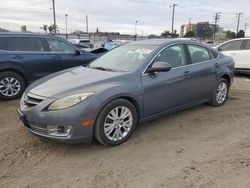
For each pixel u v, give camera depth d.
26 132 4.61
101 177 3.30
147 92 4.37
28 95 4.04
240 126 4.95
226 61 6.12
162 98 4.64
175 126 4.90
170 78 4.71
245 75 11.38
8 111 5.84
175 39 5.29
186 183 3.16
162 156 3.80
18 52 6.85
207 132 4.65
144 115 4.45
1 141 4.27
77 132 3.68
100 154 3.86
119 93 3.96
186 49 5.25
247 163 3.58
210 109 5.90
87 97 3.73
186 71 5.04
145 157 3.77
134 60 4.67
